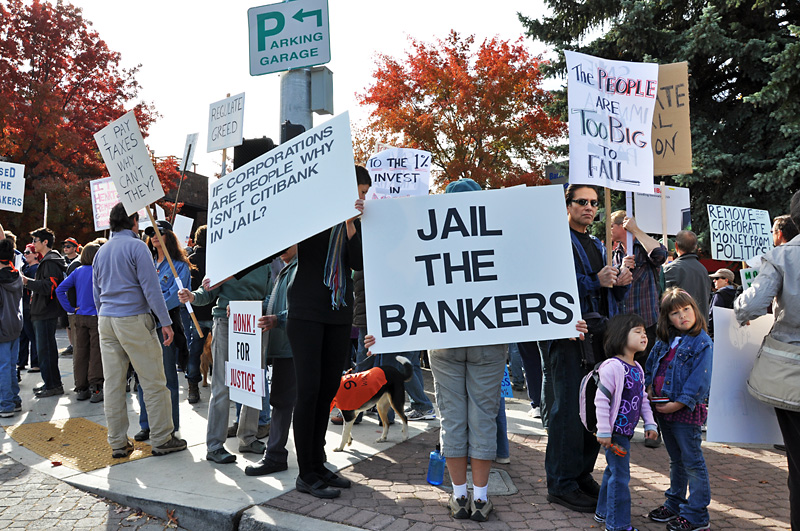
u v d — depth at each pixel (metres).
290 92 6.22
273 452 4.15
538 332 3.33
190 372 6.49
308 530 3.15
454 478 3.39
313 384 3.67
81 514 3.61
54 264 6.85
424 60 22.72
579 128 3.77
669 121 4.54
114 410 4.50
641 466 4.45
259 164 3.92
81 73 23.95
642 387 3.23
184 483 3.93
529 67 22.03
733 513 3.59
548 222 3.41
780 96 12.20
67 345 10.82
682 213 8.16
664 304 3.52
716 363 3.32
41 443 4.93
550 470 3.60
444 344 3.34
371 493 3.71
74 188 20.53
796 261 2.92
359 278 5.98
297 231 3.62
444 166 24.30
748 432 3.33
